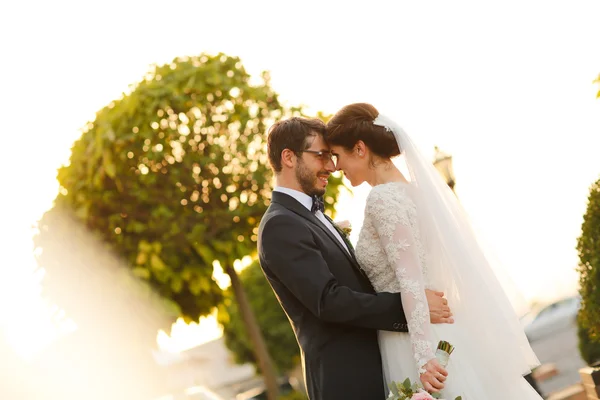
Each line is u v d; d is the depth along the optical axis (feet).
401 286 11.63
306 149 12.55
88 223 34.94
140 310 33.81
